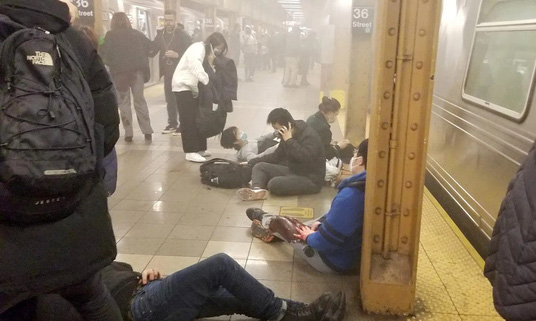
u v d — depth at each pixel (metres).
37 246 1.52
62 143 1.46
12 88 1.42
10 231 1.48
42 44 1.48
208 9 17.89
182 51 7.39
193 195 4.73
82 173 1.53
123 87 6.68
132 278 2.46
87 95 1.60
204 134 5.73
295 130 4.73
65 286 1.61
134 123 8.35
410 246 2.71
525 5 3.38
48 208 1.50
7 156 1.38
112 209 4.33
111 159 2.84
